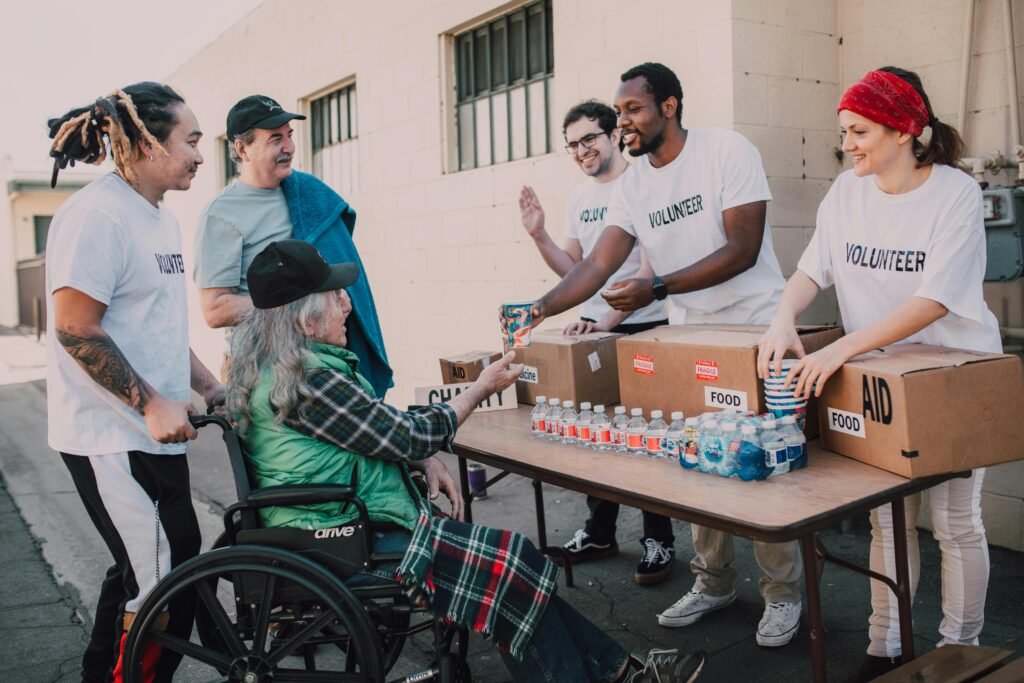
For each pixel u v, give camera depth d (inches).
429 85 221.6
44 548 168.1
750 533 67.7
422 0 219.9
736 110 145.2
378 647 76.2
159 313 92.0
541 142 191.8
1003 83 133.0
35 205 844.0
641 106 112.7
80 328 82.4
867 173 89.0
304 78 285.6
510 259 198.8
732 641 114.2
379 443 81.5
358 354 122.2
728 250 111.4
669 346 96.7
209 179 387.5
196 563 77.5
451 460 215.8
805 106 153.4
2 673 114.8
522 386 123.4
